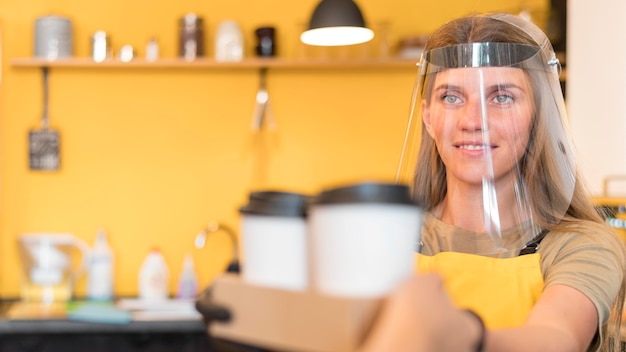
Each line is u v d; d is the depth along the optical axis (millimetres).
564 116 1341
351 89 4020
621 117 3191
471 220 1291
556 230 1256
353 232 604
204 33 3898
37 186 3955
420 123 1408
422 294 593
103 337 3408
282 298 641
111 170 3977
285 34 3996
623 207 2451
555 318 1043
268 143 4012
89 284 3797
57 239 3715
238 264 770
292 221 663
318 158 4027
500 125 1273
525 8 3629
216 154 4004
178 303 3713
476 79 1286
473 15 1394
